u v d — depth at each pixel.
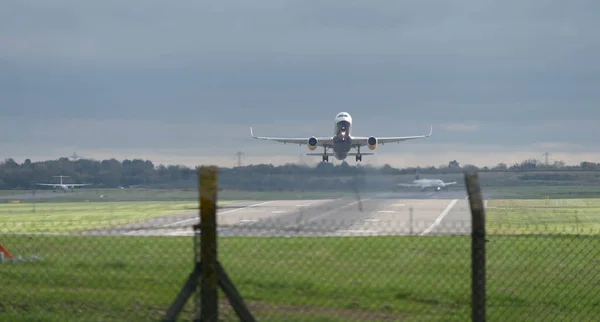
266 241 79.94
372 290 56.19
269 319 46.62
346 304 51.84
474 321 36.72
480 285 36.62
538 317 54.44
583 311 56.75
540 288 64.44
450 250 76.69
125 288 57.06
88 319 47.84
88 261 69.44
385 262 68.38
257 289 54.88
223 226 42.47
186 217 172.62
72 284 58.78
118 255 73.38
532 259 79.31
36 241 88.00
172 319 33.44
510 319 53.50
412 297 55.28
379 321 48.06
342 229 105.31
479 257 36.66
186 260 69.62
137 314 49.06
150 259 70.56
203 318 33.81
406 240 85.38
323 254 71.69
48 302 52.56
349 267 64.94
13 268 66.44
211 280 33.75
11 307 51.31
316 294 54.16
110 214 198.75
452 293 56.50
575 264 77.12
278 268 63.34
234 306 34.34
